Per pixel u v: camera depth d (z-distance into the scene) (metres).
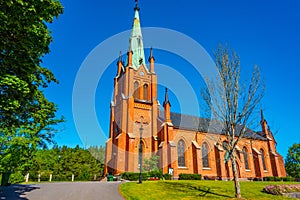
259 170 54.69
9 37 11.46
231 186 25.16
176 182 26.50
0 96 11.68
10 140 28.66
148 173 36.44
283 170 60.00
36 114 16.11
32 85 13.29
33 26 12.05
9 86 11.46
